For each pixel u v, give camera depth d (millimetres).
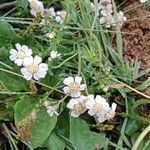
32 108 109
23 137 102
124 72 116
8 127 112
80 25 118
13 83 111
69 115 110
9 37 114
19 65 108
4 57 112
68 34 117
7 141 113
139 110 117
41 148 111
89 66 112
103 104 106
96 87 111
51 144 108
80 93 108
